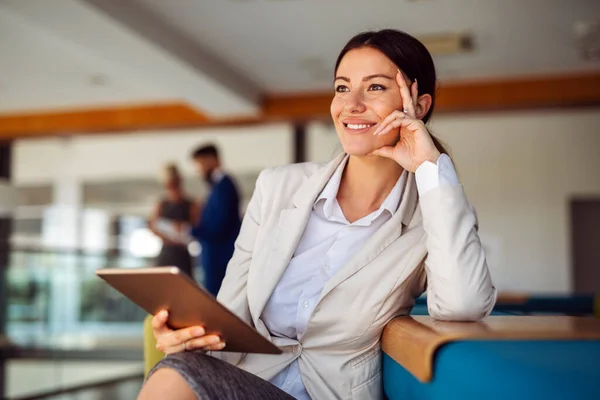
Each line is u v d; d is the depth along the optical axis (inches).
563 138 350.6
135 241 396.8
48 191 414.6
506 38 224.7
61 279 203.6
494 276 353.1
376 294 53.7
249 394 45.8
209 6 197.2
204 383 43.1
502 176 354.9
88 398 189.9
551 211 350.6
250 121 302.4
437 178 51.7
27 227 413.1
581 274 363.6
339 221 58.4
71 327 203.6
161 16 203.8
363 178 59.2
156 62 221.3
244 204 381.4
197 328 46.4
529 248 351.6
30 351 191.8
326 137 361.1
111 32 192.1
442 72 260.1
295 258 58.2
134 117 309.0
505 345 36.2
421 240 55.0
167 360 44.3
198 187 394.3
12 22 207.0
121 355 219.8
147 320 65.5
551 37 223.9
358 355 55.1
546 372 30.9
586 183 348.2
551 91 263.1
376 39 59.3
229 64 252.2
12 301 190.9
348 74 59.2
